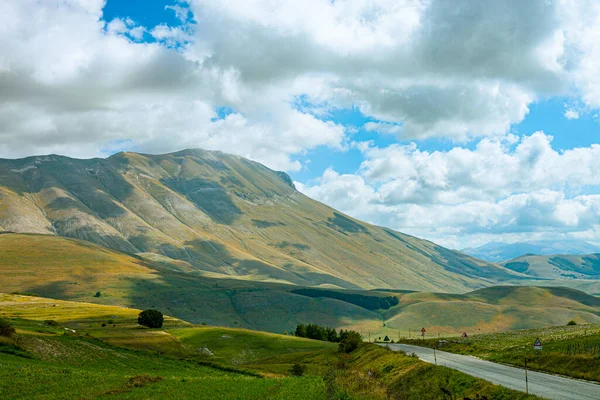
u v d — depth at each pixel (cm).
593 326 9956
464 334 8662
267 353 14725
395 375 5791
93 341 8562
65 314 18388
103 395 4488
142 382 5253
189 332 17500
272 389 5094
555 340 7394
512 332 11081
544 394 3781
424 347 9188
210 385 5312
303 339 17012
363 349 9212
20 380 4853
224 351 14725
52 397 4272
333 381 5100
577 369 4891
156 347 12712
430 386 4759
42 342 7325
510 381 4416
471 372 5019
